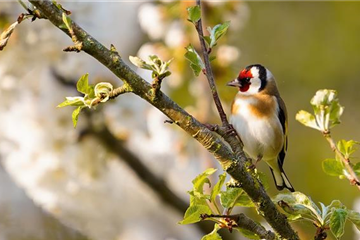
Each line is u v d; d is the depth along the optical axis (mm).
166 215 11844
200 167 11438
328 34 19828
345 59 19672
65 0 11680
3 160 11719
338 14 19953
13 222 13102
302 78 19406
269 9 19750
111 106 11727
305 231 10312
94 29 11836
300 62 19516
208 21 11156
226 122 5750
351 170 5793
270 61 19406
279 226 5617
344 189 17734
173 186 11914
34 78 11367
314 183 18109
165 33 11289
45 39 11359
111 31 11883
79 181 11617
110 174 11750
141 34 12047
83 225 11773
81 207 11688
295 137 18672
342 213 5484
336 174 5863
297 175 18281
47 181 11555
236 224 5578
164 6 11250
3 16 11086
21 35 11297
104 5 11859
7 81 11297
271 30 19609
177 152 11406
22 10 11133
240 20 11484
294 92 19328
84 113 11570
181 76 11023
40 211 13211
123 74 5199
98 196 11711
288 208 5730
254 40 19422
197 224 11742
